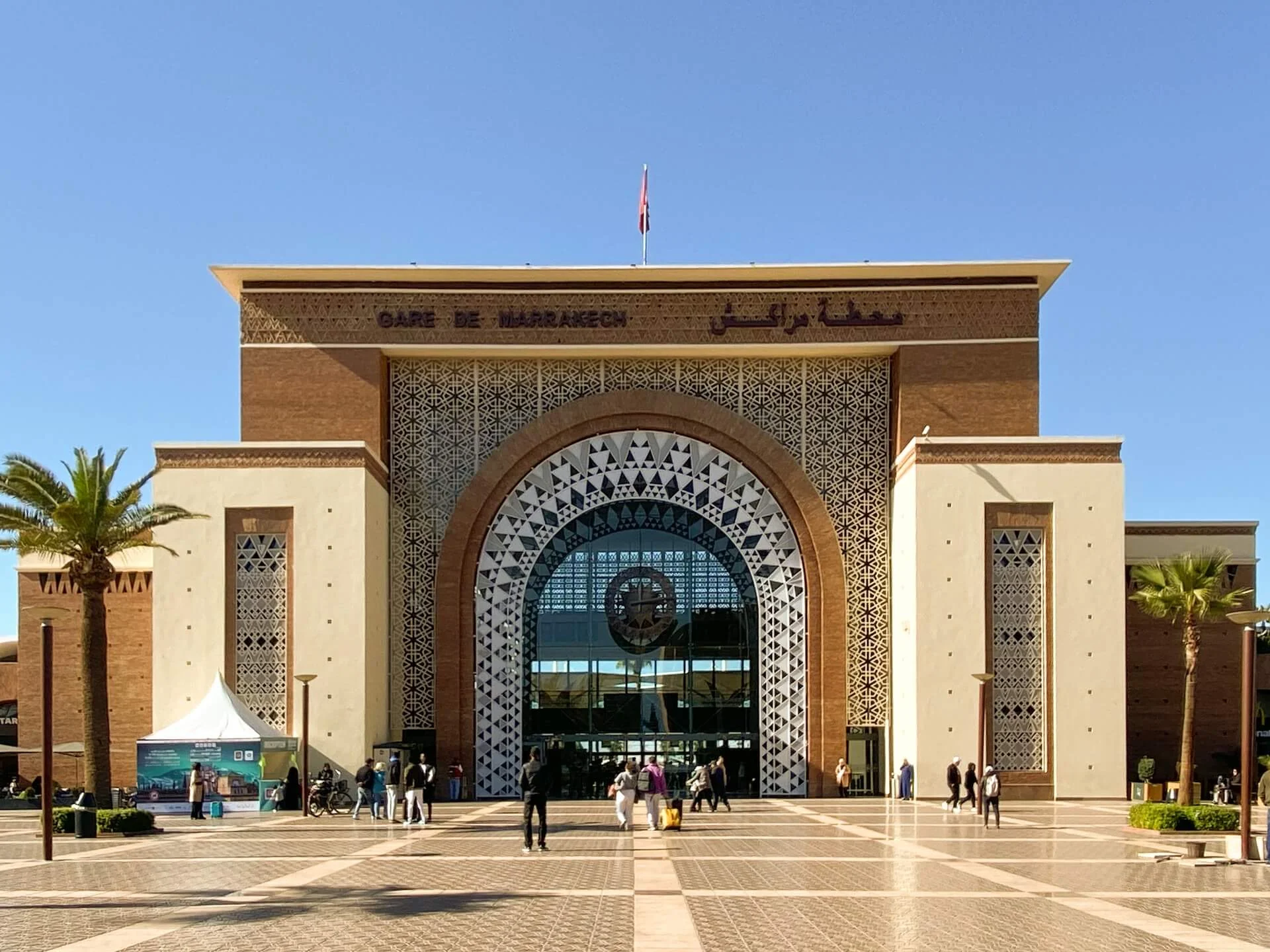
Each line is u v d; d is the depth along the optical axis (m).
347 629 32.09
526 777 19.91
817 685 34.88
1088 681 32.19
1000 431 34.47
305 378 34.59
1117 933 12.12
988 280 34.88
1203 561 29.91
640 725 35.19
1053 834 23.14
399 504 35.22
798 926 12.41
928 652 32.22
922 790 32.03
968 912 13.41
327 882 15.86
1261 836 20.16
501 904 13.80
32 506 25.94
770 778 34.81
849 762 34.75
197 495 32.44
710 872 16.89
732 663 35.31
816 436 35.59
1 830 25.30
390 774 27.67
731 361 35.81
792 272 34.91
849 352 35.22
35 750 33.44
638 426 35.75
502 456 35.28
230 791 29.17
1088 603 32.34
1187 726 28.95
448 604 34.72
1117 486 32.59
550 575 35.47
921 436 33.00
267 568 32.34
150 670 34.66
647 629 35.34
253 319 34.75
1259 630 44.09
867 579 35.25
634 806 31.41
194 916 13.05
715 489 35.62
